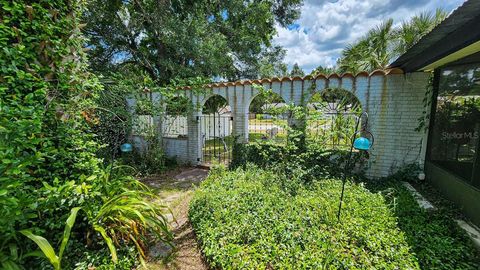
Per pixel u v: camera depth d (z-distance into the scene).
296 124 5.13
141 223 2.65
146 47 10.66
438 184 3.91
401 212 3.12
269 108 5.15
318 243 2.44
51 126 2.49
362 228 2.68
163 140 7.11
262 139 5.61
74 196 2.30
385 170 4.70
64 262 2.23
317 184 4.11
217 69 9.80
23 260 2.04
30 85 2.24
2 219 1.68
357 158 4.77
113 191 2.80
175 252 2.65
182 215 3.66
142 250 2.57
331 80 4.87
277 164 4.88
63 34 2.60
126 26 9.93
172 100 6.40
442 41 2.81
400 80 4.43
